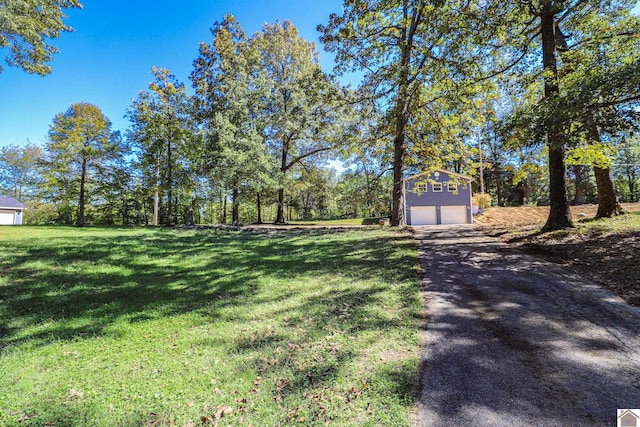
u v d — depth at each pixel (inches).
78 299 219.8
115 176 1094.4
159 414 99.4
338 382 112.6
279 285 251.1
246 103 890.7
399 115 466.6
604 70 254.5
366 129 555.5
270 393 108.4
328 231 641.6
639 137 305.3
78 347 149.6
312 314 183.3
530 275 233.3
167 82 919.0
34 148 1606.8
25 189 1628.9
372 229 622.2
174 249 427.8
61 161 935.0
